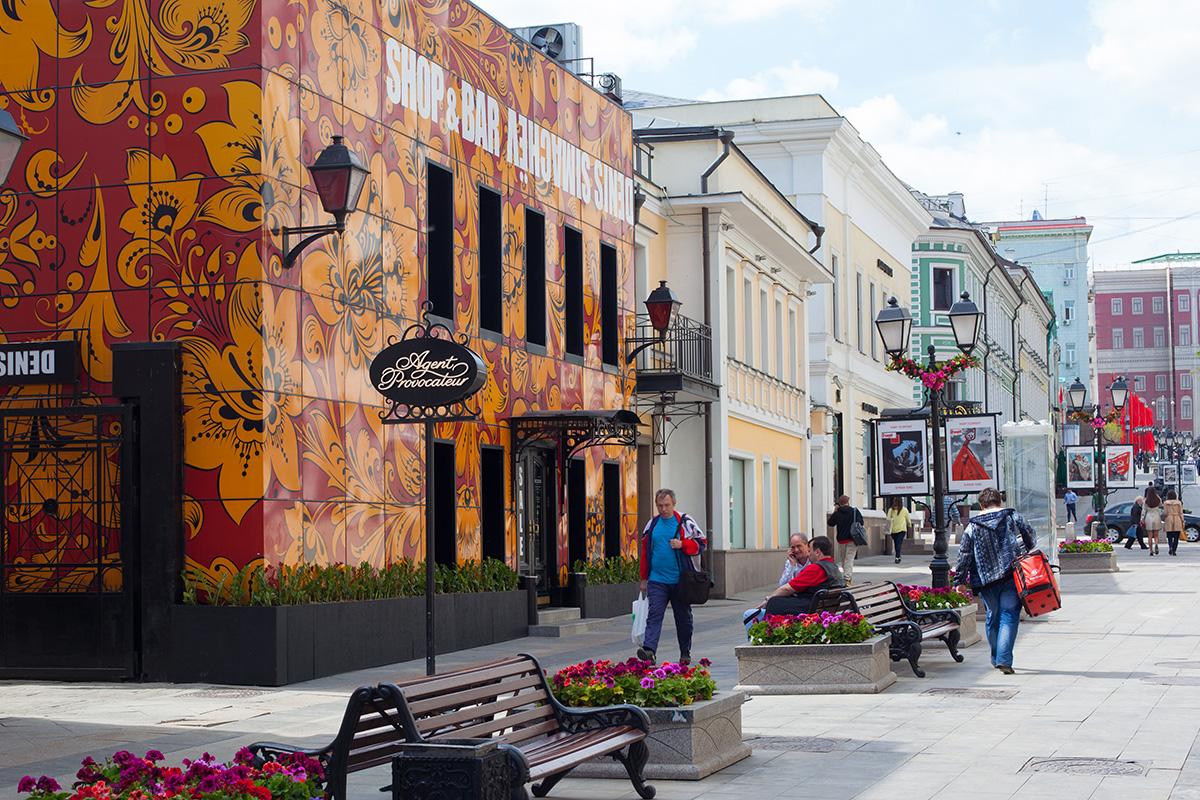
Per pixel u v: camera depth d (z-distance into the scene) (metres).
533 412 21.48
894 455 23.84
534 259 22.08
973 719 11.41
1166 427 165.75
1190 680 13.76
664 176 30.06
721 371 29.38
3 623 15.05
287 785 6.27
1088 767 9.23
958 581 14.84
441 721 7.35
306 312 15.77
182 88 15.35
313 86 16.12
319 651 15.09
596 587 22.83
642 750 8.55
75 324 15.55
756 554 31.81
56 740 10.91
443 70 19.23
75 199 15.63
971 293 63.22
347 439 16.47
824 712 11.93
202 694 13.80
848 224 45.97
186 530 14.95
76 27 15.72
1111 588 28.41
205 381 15.04
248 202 15.06
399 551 17.58
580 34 26.20
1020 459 24.62
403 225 18.00
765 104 43.62
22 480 15.23
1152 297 168.25
